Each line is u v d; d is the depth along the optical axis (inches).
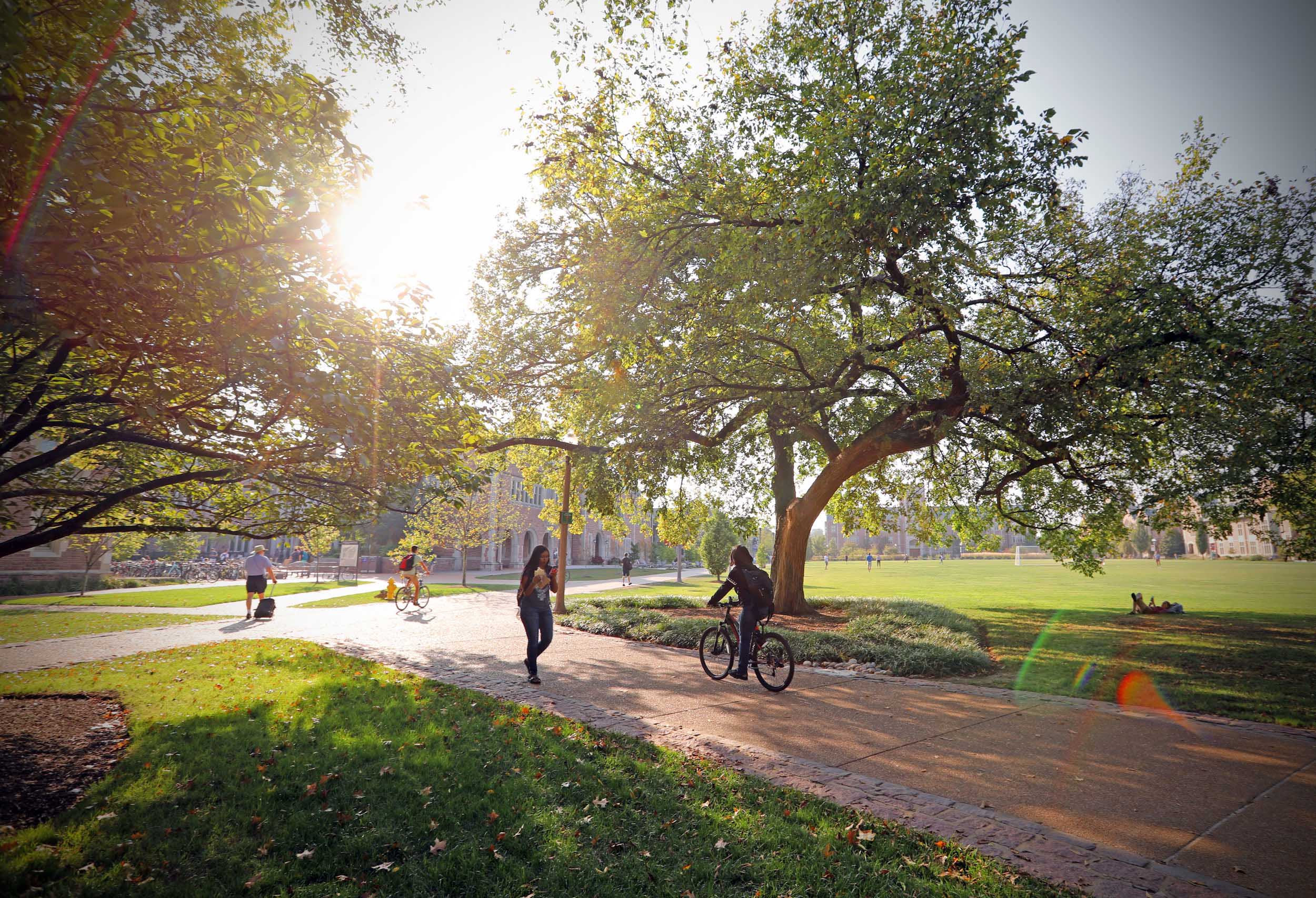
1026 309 544.7
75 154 148.9
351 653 431.5
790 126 463.2
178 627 569.6
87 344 188.2
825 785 186.9
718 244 459.5
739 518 836.6
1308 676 346.6
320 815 162.2
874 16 450.0
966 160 365.7
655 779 189.8
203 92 183.2
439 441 267.7
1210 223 511.2
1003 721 263.0
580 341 578.2
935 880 132.9
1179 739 236.1
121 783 181.5
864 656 399.5
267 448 229.9
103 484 273.6
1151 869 137.1
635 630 518.6
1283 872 136.3
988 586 1363.2
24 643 466.3
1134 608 717.3
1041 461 592.4
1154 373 442.9
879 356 568.4
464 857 141.9
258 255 177.6
